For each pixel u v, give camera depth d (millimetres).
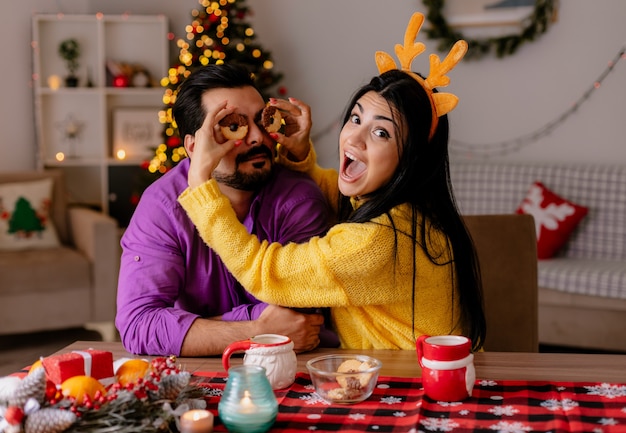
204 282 1643
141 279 1584
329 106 5098
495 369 1364
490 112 4648
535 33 4477
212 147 1453
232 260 1434
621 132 4383
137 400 1023
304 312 1550
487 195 4398
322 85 5094
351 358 1255
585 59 4422
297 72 5125
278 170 1744
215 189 1436
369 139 1443
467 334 1602
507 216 1923
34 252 4238
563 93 4488
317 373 1186
